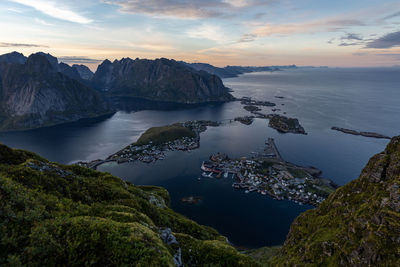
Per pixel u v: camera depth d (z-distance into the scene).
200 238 56.47
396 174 53.72
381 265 40.00
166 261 23.42
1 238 20.00
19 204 25.17
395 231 41.84
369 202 52.91
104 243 22.83
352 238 48.50
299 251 61.09
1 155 42.84
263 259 88.81
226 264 36.41
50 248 20.64
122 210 37.38
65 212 29.17
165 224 52.88
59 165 57.50
